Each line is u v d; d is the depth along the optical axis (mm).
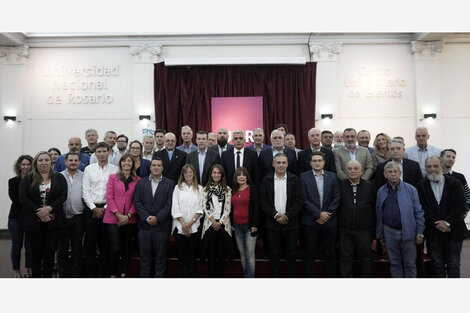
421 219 3418
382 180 3803
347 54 7359
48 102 7305
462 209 3371
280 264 3961
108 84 7336
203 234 3674
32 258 3553
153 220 3600
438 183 3531
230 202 3746
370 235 3559
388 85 7297
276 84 7215
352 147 4172
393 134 7227
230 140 7109
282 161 3627
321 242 3746
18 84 7188
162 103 7105
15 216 4059
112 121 7293
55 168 4367
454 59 7320
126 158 3793
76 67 7355
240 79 7184
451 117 7246
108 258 3746
